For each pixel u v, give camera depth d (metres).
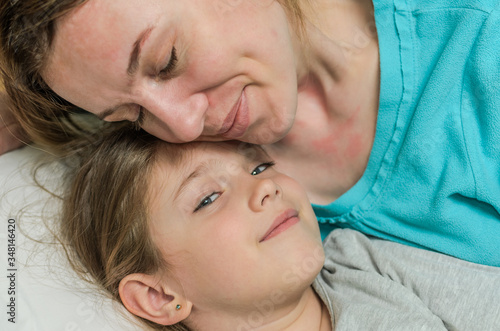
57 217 1.06
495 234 0.95
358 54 0.98
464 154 0.92
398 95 0.94
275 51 0.79
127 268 1.01
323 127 1.02
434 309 0.95
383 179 0.99
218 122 0.80
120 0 0.65
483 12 0.90
